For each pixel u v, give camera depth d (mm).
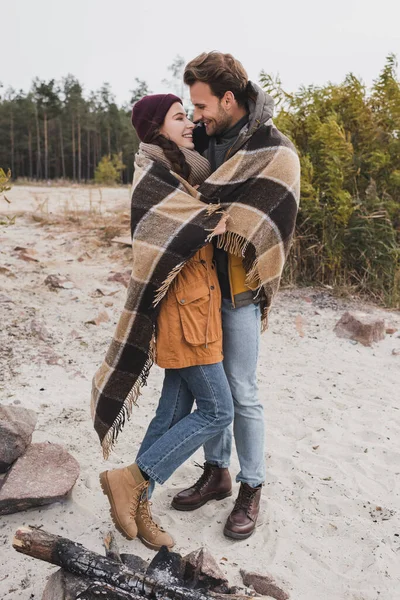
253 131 2449
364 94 6926
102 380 2582
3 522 2717
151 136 2527
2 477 2943
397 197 6844
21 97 58156
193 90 2494
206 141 2682
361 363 4859
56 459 2984
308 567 2555
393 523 2867
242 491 2779
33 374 4312
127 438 3551
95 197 12539
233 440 3576
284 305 6008
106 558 2172
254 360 2686
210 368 2506
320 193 6605
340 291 6316
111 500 2535
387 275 6480
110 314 5512
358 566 2570
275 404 4105
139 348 2502
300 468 3330
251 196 2473
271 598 2133
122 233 7863
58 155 54500
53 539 2184
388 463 3434
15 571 2418
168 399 2648
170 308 2477
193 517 2881
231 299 2598
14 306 5406
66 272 6461
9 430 2955
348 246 6582
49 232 8156
